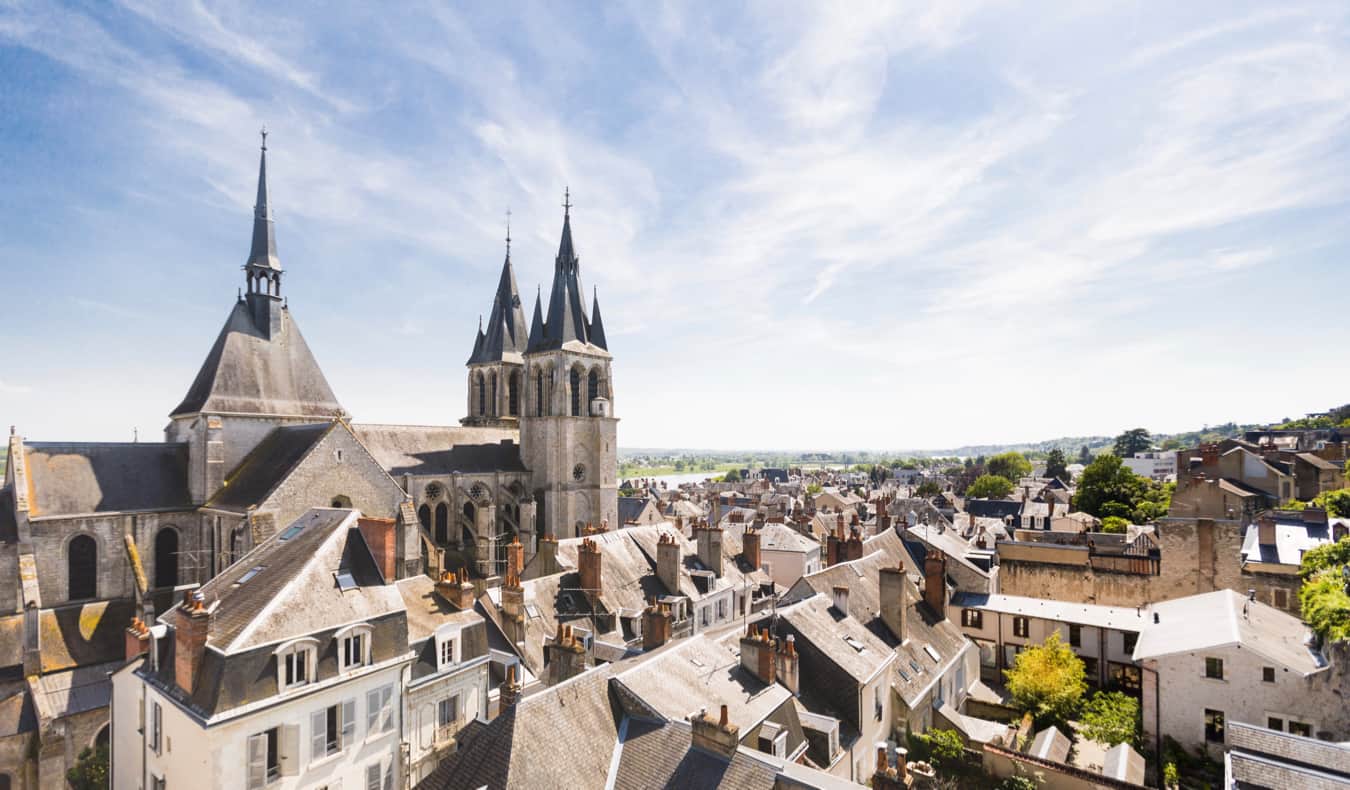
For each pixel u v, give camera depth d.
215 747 24.34
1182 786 37.25
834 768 30.00
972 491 168.75
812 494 195.50
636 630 44.94
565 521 81.25
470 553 75.56
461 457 78.12
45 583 45.84
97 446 51.25
